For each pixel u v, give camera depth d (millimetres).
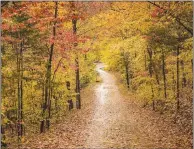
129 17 16328
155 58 22953
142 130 16156
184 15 13234
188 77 21359
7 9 12547
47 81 17891
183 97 22328
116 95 37969
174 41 15000
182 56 15234
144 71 24906
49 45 18453
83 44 22656
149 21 15172
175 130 15430
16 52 16734
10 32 15227
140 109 25359
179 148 12008
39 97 21312
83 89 46719
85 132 16062
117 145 12922
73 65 22391
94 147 12758
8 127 20609
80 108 27344
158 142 13156
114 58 41219
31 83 19938
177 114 19203
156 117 20359
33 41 16516
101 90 44594
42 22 15062
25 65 17984
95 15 21094
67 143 13711
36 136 16438
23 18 14344
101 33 23125
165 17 13812
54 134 16109
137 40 20250
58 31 17375
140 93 26438
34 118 19969
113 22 20922
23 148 13508
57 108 25922
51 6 15578
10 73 16359
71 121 20359
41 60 18453
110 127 17391
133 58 31516
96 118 21188
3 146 14383
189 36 14797
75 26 22766
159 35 15133
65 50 18875
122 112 24266
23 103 20469
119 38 23391
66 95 24641
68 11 16031
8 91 16672
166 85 23734
